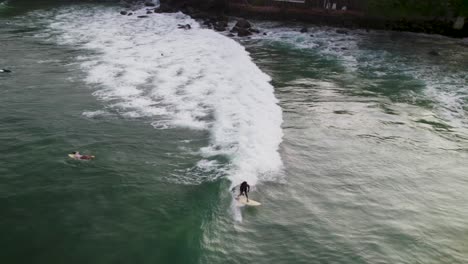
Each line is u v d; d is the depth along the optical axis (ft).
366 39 137.28
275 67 100.83
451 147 64.03
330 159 57.77
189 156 55.93
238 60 101.65
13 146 56.80
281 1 163.12
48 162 53.36
